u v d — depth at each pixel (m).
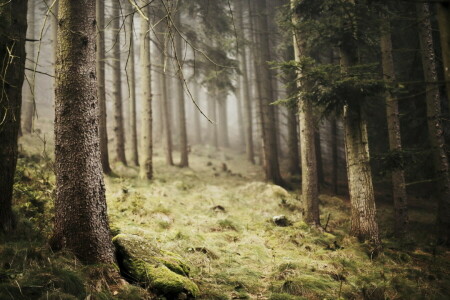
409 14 11.38
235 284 5.51
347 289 5.63
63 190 4.65
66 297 3.54
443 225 9.83
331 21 8.44
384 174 9.38
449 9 2.87
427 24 10.19
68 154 4.67
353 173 8.64
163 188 11.82
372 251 7.68
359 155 8.57
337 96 8.15
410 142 12.90
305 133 10.22
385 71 10.77
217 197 12.27
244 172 20.34
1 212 4.70
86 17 4.90
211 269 5.98
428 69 10.12
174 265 5.07
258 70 17.75
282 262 6.62
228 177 17.86
